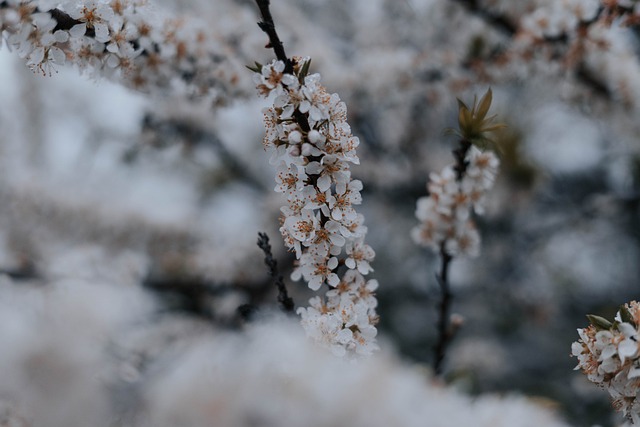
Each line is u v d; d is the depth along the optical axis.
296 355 0.55
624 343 0.65
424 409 0.56
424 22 1.47
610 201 1.75
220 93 0.87
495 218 1.75
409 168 1.73
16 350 0.60
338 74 1.31
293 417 0.54
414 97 1.32
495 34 1.24
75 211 1.37
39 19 0.70
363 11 1.88
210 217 1.66
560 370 1.74
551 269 1.89
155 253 1.43
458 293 1.88
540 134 1.90
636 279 2.05
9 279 1.03
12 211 1.35
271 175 1.98
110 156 1.80
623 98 1.11
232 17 1.11
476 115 0.81
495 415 0.67
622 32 1.17
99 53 0.75
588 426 1.16
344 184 0.67
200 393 0.55
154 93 0.85
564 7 1.02
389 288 2.00
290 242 0.68
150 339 1.14
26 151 1.74
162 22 0.81
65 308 0.62
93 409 0.61
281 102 0.66
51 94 1.80
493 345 1.67
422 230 0.85
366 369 0.55
